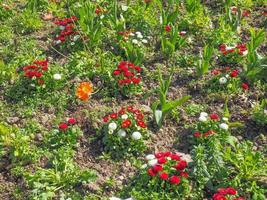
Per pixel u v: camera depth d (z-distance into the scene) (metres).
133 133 2.73
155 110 2.88
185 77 3.21
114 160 2.72
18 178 2.66
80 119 2.95
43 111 3.02
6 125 2.92
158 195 2.46
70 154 2.74
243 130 2.86
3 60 3.42
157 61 3.35
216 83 3.11
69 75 3.22
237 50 3.27
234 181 2.51
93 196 2.54
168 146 2.79
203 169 2.55
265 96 3.05
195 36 3.54
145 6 3.73
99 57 3.33
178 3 3.63
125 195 2.54
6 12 3.86
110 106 3.03
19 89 3.13
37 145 2.81
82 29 3.45
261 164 2.60
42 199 2.50
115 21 3.49
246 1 3.83
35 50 3.46
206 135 2.71
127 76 3.07
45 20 3.83
